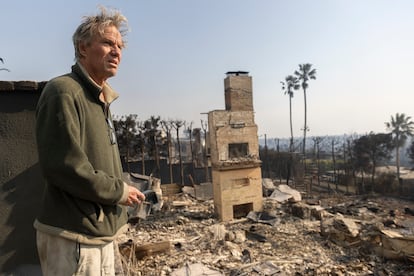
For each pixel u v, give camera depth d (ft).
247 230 34.30
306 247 27.91
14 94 10.28
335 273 20.61
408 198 60.90
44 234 4.98
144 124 72.28
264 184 64.85
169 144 72.33
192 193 59.77
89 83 5.46
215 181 43.21
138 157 77.82
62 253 4.82
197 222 39.19
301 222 38.22
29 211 10.24
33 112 10.52
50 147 4.41
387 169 83.76
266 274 19.92
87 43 5.56
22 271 9.98
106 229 5.16
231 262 22.35
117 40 5.83
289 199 48.11
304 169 87.04
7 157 10.07
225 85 45.83
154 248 22.91
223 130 42.29
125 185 5.26
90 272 4.95
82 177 4.41
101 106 5.78
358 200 60.03
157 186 41.09
